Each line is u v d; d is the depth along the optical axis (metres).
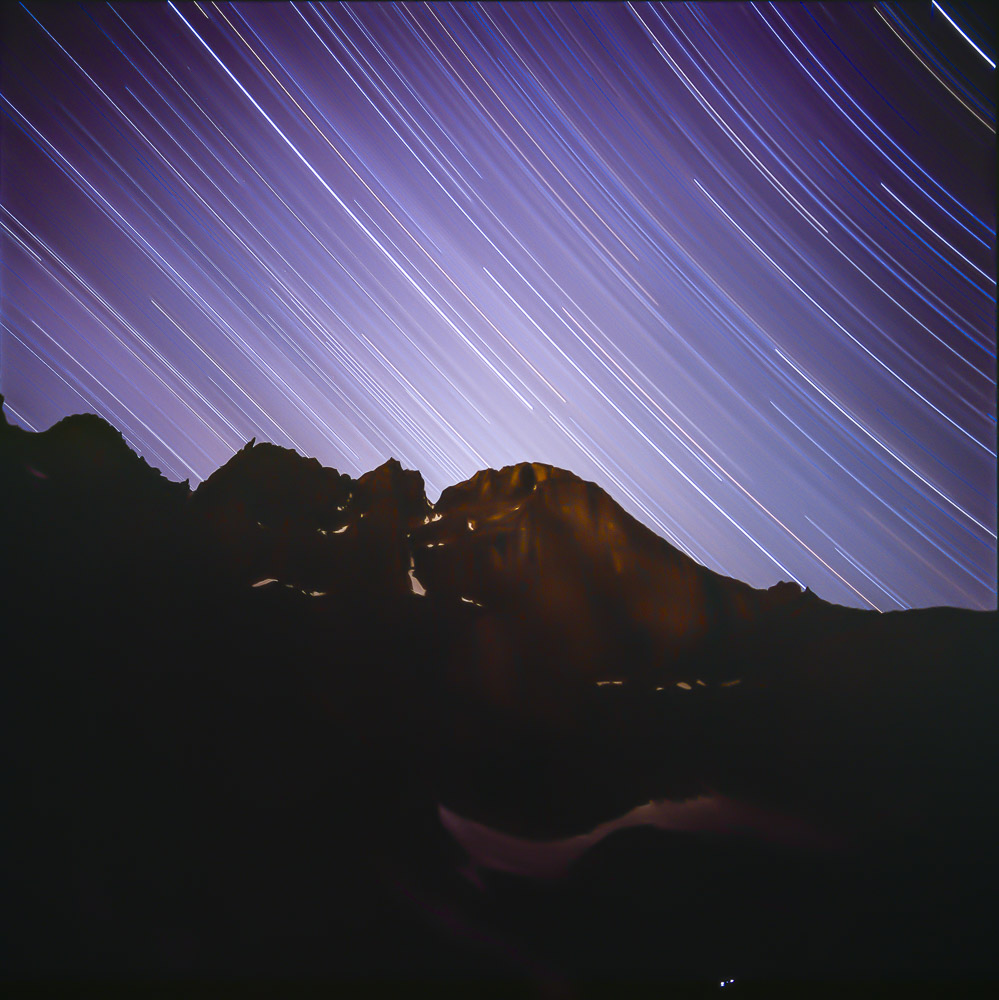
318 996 6.36
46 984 6.25
